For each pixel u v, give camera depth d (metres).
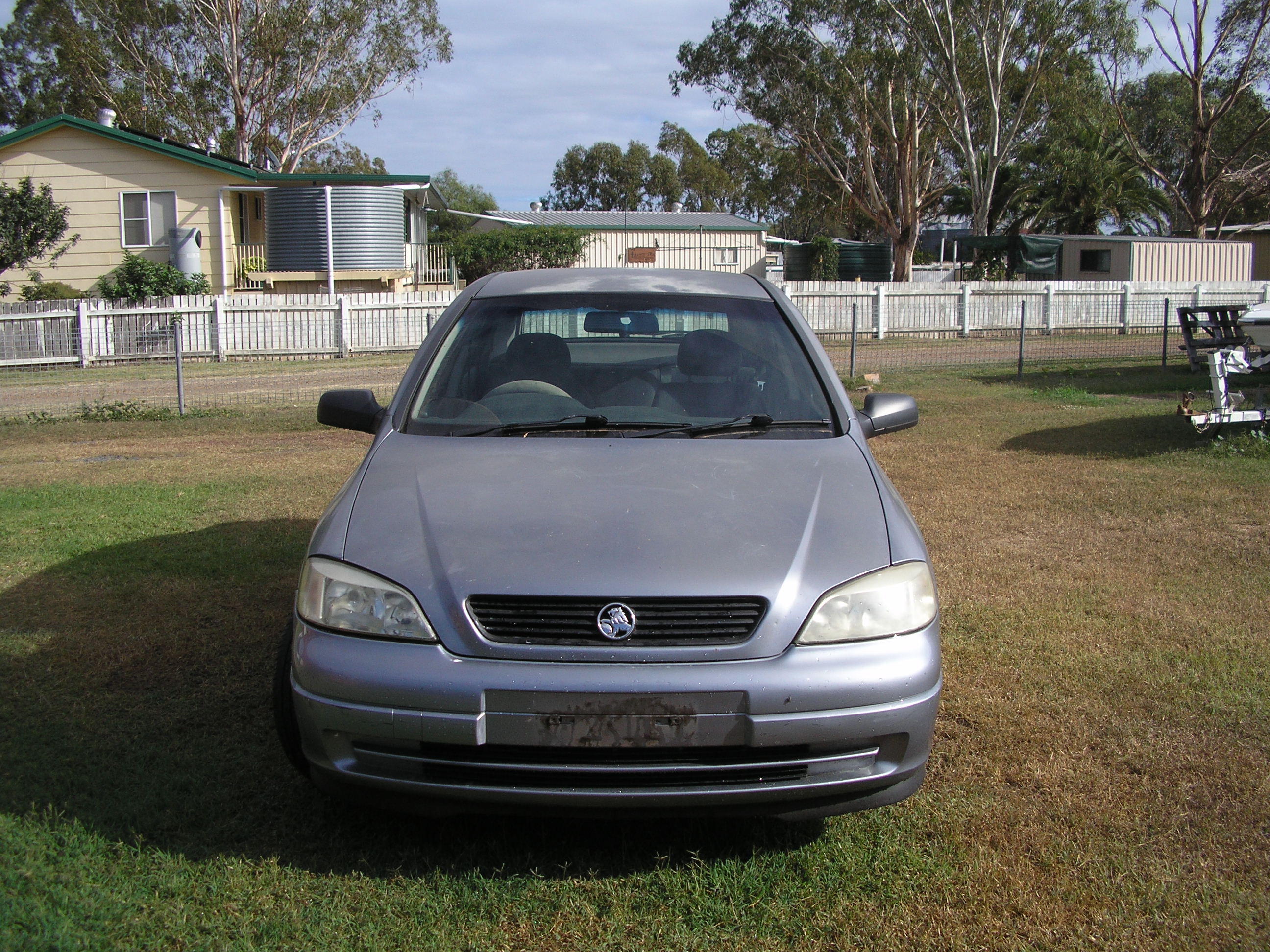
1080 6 34.28
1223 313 11.28
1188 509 6.46
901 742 2.60
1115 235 39.59
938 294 22.91
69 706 3.69
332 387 14.66
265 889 2.61
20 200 20.89
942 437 9.28
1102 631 4.44
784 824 2.96
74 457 8.89
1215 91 40.75
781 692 2.49
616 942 2.44
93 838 2.80
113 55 34.38
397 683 2.50
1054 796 3.09
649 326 3.88
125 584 5.06
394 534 2.77
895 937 2.46
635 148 68.38
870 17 33.75
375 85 35.91
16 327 17.39
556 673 2.47
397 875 2.67
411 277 25.84
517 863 2.76
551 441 3.30
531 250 30.02
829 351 18.91
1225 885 2.65
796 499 2.93
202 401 12.94
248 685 3.90
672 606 2.55
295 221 24.02
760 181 58.19
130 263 21.03
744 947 2.43
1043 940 2.45
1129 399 11.81
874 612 2.63
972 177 35.00
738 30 34.91
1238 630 4.43
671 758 2.52
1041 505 6.62
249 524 6.28
